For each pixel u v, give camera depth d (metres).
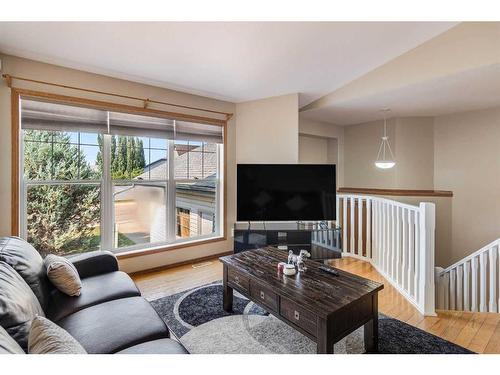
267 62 2.75
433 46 2.69
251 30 2.18
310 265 2.08
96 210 2.99
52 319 1.46
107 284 1.88
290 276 1.86
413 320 2.12
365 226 3.92
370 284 1.72
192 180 3.71
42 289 1.59
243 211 3.38
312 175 3.39
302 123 4.86
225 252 3.89
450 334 1.93
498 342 1.83
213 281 2.94
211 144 3.88
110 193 3.06
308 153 5.33
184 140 3.52
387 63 3.08
